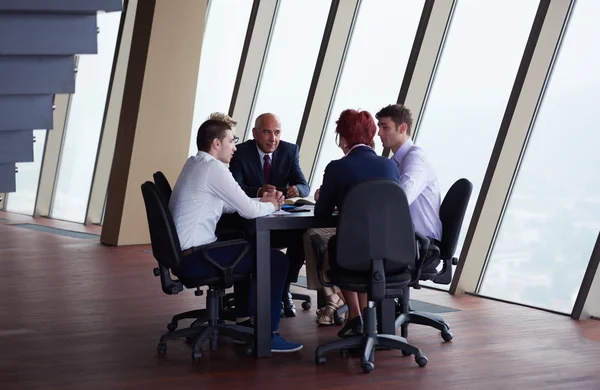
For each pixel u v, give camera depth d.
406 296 4.90
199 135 4.48
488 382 3.99
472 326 5.24
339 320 5.21
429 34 6.69
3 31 4.79
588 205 5.66
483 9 6.42
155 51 8.72
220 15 9.20
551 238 5.90
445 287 6.62
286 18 8.31
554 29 5.84
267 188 5.00
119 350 4.60
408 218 4.03
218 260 4.30
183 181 4.39
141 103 8.76
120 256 8.22
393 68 7.16
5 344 4.75
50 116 5.48
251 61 8.53
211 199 4.36
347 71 7.64
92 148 11.38
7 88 5.02
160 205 4.18
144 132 8.85
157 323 5.29
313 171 7.93
